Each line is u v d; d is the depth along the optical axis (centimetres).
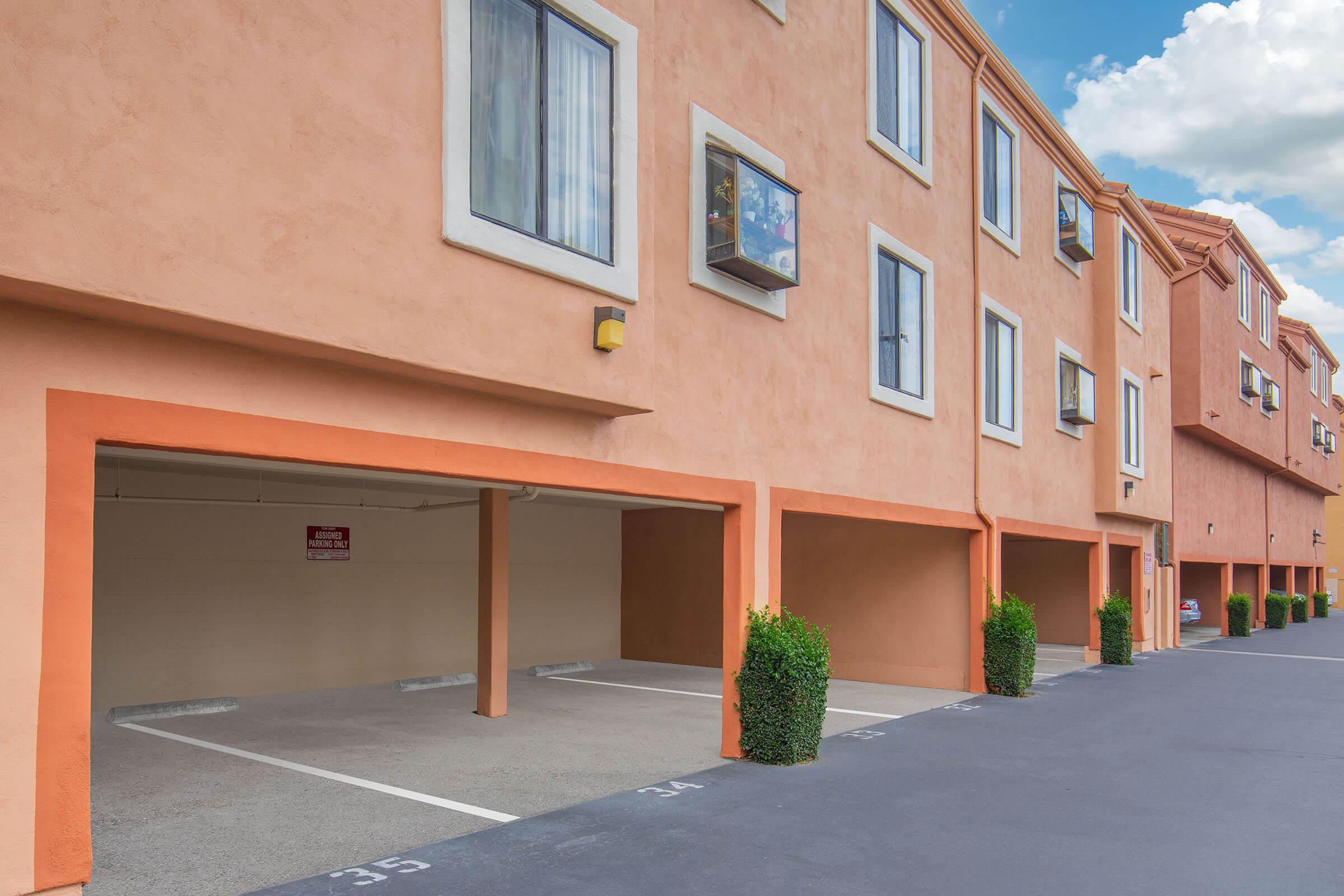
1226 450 3181
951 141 1409
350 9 538
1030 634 1449
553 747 1000
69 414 437
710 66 912
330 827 695
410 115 567
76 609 431
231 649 1295
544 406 696
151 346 471
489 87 631
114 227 428
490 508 1209
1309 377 4359
